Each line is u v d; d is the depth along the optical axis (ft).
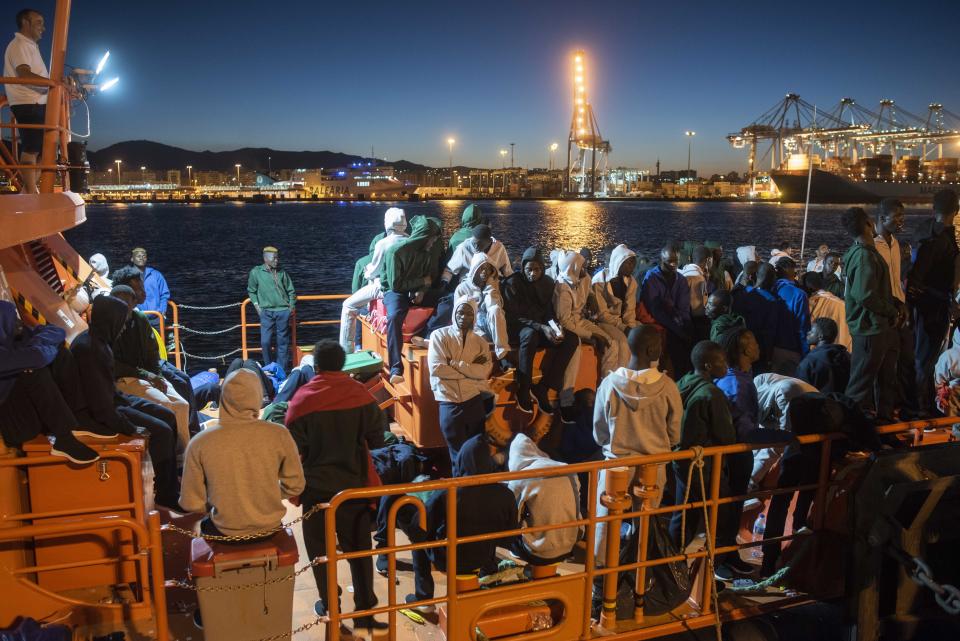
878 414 22.34
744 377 18.65
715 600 14.49
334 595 12.62
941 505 15.02
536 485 15.21
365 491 12.37
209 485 12.60
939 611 15.31
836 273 39.29
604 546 16.38
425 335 25.84
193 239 321.11
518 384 22.65
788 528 18.57
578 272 23.61
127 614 14.48
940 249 23.50
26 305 17.63
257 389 12.89
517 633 13.84
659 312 25.94
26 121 23.39
